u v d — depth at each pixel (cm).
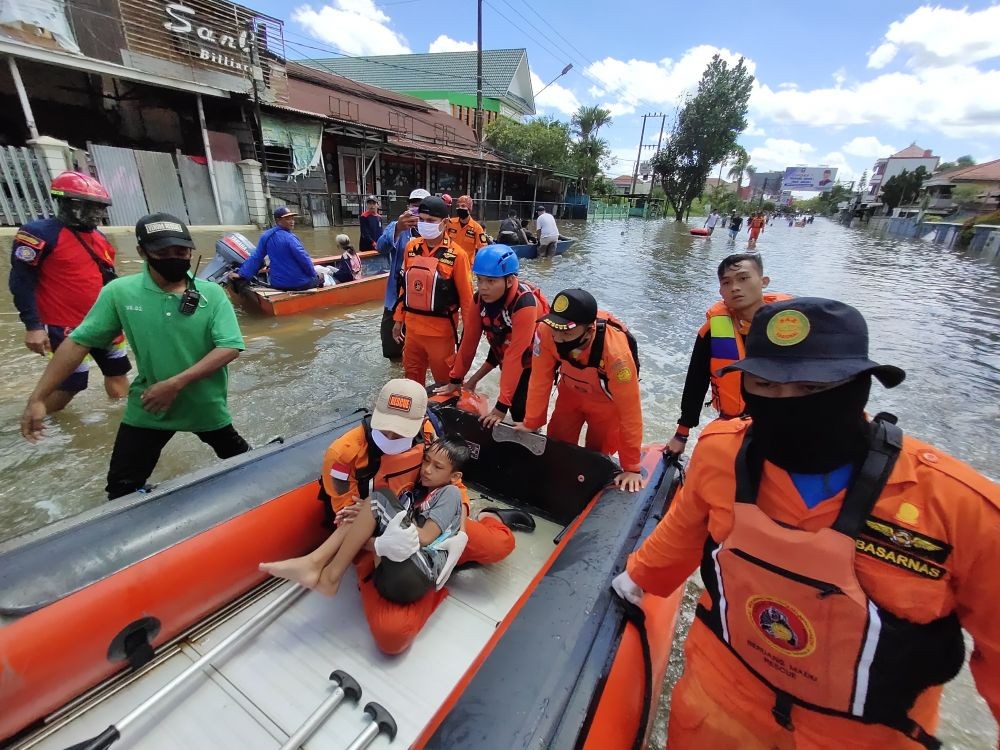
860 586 88
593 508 206
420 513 187
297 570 173
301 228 1473
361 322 654
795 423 90
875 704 92
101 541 160
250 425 390
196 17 1151
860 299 1041
